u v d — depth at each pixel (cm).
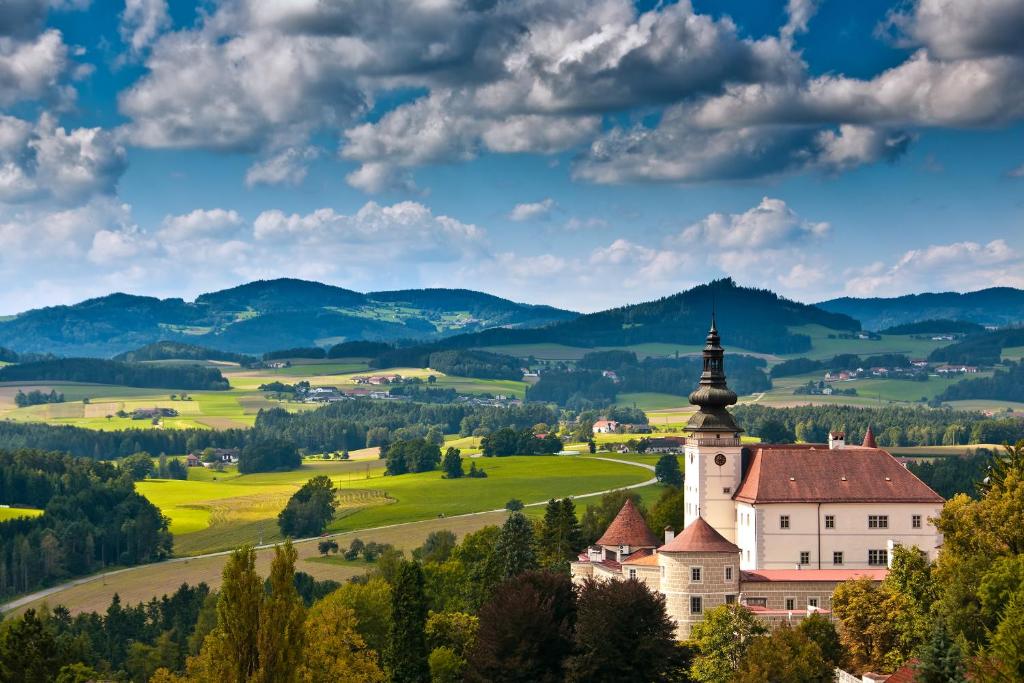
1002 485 17012
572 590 17188
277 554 12500
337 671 15750
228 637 12338
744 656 15462
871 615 15900
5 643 15312
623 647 15675
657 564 18550
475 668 15950
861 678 14925
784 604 18200
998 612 13525
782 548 19862
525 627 15950
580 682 15562
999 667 11881
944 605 14875
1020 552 16075
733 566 17975
